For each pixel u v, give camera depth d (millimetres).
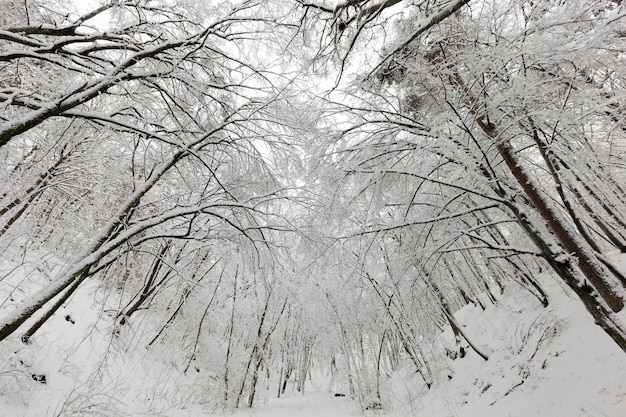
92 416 6793
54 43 4281
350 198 6883
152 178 5629
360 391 13617
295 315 15086
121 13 5555
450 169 6562
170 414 9102
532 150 6730
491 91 5320
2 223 7395
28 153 7727
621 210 6586
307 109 6602
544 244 4574
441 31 5348
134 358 10891
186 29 5941
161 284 11914
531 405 7066
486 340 11492
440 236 6391
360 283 8609
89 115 4645
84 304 11070
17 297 9016
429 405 10891
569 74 4840
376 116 6566
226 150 6922
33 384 6973
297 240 8359
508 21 5480
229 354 13508
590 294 4215
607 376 6094
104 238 5172
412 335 12352
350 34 4250
